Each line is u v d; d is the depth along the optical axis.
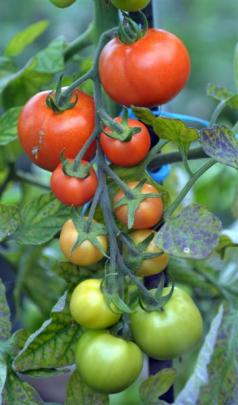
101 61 0.63
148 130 0.69
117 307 0.61
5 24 2.58
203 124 0.78
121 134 0.61
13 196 1.15
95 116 0.64
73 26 2.55
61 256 1.04
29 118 0.64
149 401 0.67
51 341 0.65
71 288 0.68
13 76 0.87
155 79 0.62
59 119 0.63
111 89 0.63
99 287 0.62
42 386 1.22
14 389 0.67
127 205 0.62
